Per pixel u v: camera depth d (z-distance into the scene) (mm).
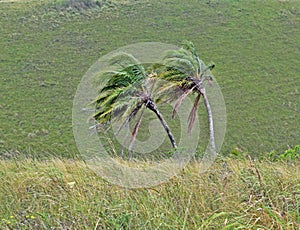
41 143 32188
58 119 37188
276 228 3633
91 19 57688
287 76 44906
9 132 34375
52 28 55625
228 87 41906
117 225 3898
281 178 4836
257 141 30094
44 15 58406
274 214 3754
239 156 6727
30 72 46688
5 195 5203
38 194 4961
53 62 48562
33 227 4109
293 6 59312
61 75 46031
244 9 58625
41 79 45281
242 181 4738
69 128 35031
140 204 4352
